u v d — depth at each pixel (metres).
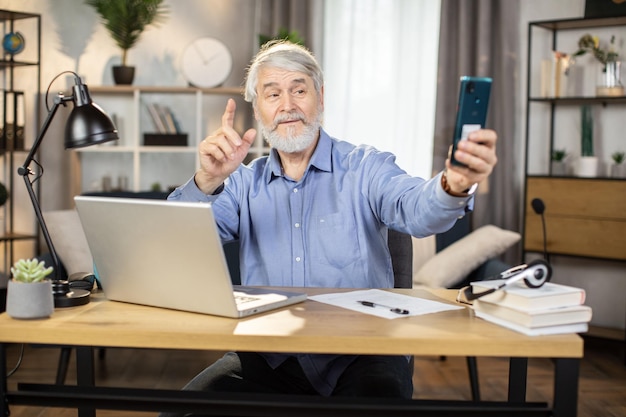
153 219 1.55
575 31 4.61
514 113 4.66
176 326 1.48
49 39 4.72
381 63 4.93
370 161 2.08
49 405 1.51
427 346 1.40
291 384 1.91
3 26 4.57
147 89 4.62
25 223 4.69
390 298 1.78
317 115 2.10
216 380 1.85
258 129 4.99
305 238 2.06
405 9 4.87
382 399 1.48
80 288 1.83
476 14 4.69
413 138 4.91
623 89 4.27
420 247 4.10
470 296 1.57
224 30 5.05
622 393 3.45
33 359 3.91
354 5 4.90
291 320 1.54
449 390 3.46
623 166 4.33
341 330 1.46
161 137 4.68
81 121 1.83
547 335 1.44
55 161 4.75
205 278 1.54
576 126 4.64
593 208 4.20
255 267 2.12
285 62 2.06
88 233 1.69
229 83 5.07
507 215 4.66
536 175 4.41
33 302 1.53
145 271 1.63
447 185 1.63
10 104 4.38
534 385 3.52
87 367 1.96
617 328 4.52
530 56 4.48
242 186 2.16
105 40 4.85
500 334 1.44
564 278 4.70
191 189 1.90
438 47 4.71
